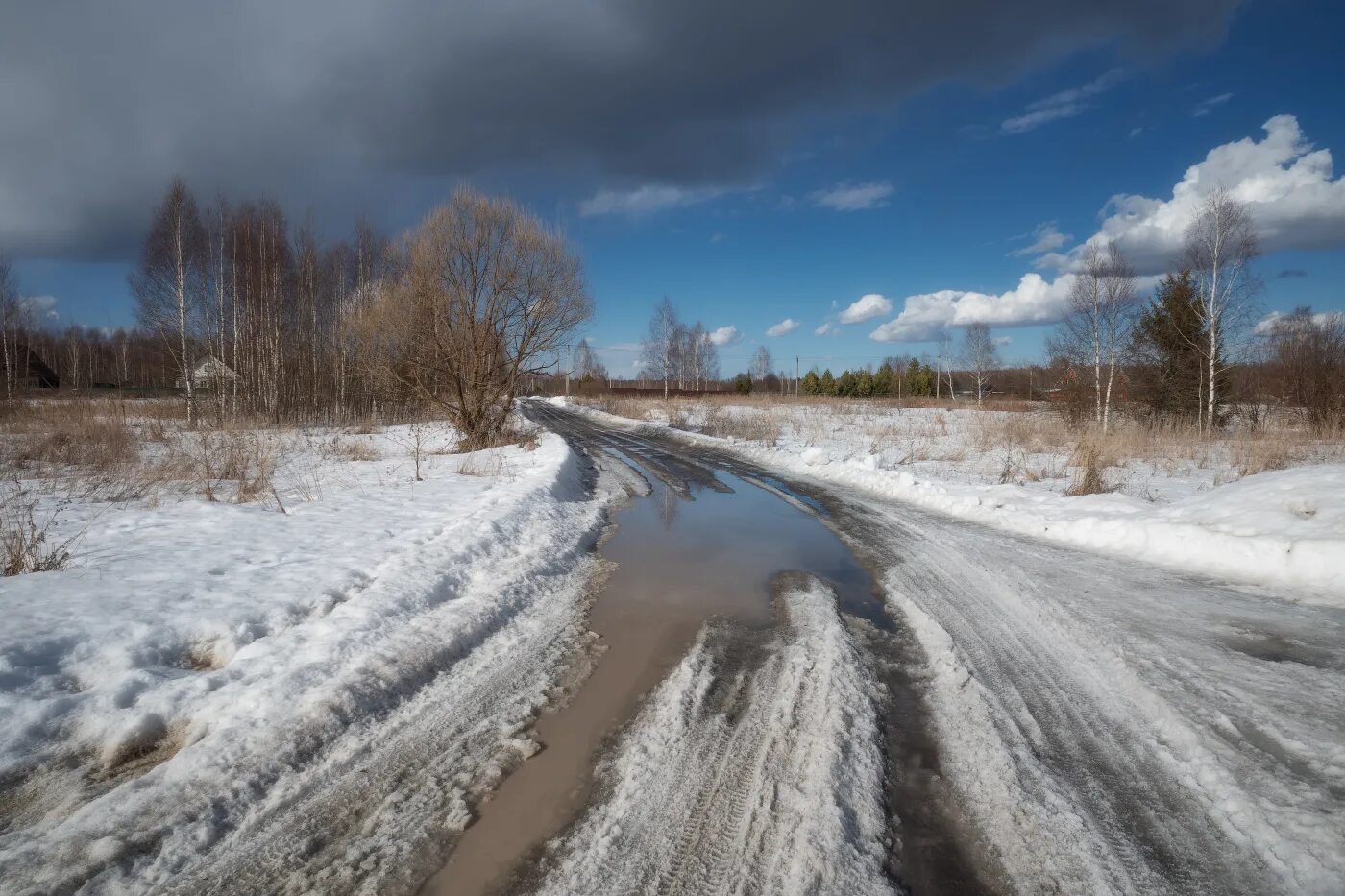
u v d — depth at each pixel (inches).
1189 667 162.4
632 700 151.5
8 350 1245.1
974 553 284.2
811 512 382.0
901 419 1163.9
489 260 650.8
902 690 157.5
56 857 97.3
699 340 2778.1
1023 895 92.7
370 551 259.6
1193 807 111.3
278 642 171.2
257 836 104.3
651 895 92.5
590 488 469.7
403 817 109.4
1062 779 119.6
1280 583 232.1
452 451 671.8
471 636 187.3
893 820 109.1
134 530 295.6
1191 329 797.9
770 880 95.2
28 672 147.9
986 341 2098.9
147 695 141.5
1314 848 98.3
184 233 933.8
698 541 311.9
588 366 3368.6
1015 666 167.9
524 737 135.3
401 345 702.5
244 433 741.9
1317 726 132.7
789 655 176.2
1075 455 505.0
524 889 93.7
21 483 403.9
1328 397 705.6
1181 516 291.3
